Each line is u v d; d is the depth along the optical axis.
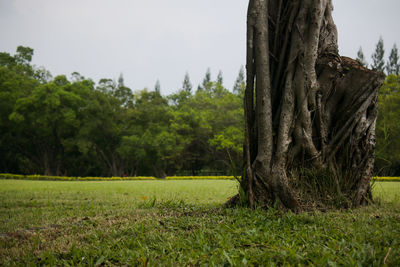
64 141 31.78
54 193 7.89
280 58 4.39
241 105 32.69
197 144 34.62
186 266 2.08
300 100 4.13
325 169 4.25
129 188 10.49
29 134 32.00
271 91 4.46
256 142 4.29
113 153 35.88
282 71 4.41
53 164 35.19
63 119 30.44
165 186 12.08
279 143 4.02
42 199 6.35
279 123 4.17
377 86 4.39
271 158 4.02
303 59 4.14
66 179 23.83
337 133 4.39
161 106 34.94
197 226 3.16
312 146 4.17
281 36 4.48
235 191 8.86
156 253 2.35
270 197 3.91
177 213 4.02
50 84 29.67
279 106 4.33
